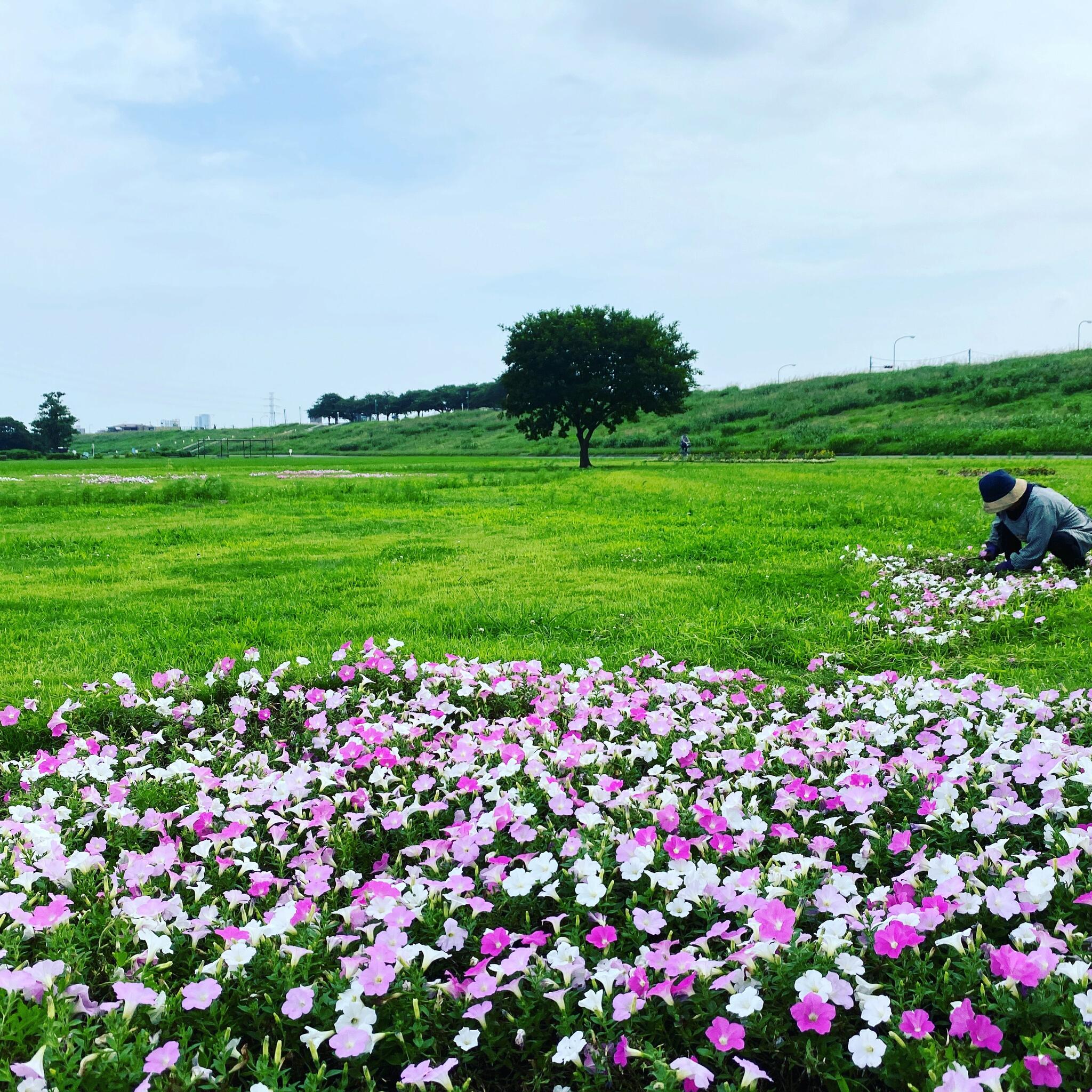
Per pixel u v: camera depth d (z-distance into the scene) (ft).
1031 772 9.36
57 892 8.61
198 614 22.36
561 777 10.79
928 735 10.87
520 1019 6.15
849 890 7.41
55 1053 5.59
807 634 18.58
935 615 19.40
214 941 7.41
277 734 13.82
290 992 6.02
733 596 22.85
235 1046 5.82
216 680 15.79
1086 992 5.89
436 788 11.01
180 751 12.78
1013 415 152.35
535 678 15.11
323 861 8.93
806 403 220.64
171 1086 5.49
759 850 8.46
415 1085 5.56
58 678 16.61
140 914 7.32
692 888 7.48
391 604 23.08
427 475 97.71
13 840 9.41
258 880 8.09
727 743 11.89
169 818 9.80
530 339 118.93
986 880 7.72
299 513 50.67
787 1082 5.87
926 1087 5.16
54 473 110.83
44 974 6.38
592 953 7.00
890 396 201.87
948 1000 6.00
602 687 14.46
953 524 35.58
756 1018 5.90
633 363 116.16
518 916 7.96
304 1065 6.16
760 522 39.50
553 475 85.61
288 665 16.03
